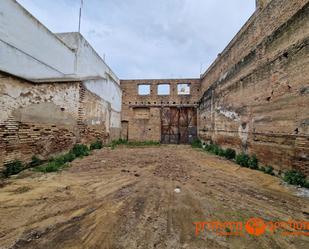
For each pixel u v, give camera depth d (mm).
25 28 5359
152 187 3969
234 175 5145
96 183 4133
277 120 5168
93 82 9617
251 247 2057
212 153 9680
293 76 4598
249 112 6738
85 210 2814
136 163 6438
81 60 8906
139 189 3822
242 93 7312
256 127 6242
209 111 11820
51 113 6043
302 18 4359
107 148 10359
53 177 4434
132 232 2268
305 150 4172
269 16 5691
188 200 3314
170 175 4988
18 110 4703
